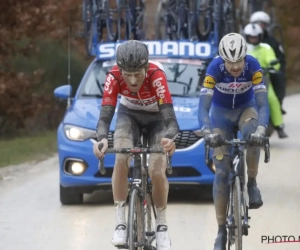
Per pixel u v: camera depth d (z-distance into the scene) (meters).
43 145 39.41
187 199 23.38
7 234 19.31
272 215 21.03
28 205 23.12
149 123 15.29
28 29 43.12
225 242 16.03
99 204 23.06
